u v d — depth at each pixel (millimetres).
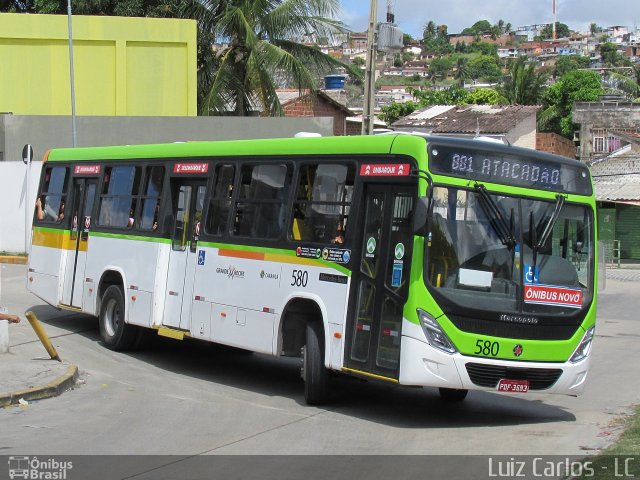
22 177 27031
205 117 27547
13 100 29594
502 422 9500
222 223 11742
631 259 38000
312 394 10156
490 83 128375
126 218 13852
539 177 9430
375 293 9289
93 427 9062
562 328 9281
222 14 31609
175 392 11000
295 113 39469
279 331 10508
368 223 9562
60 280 15484
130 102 30266
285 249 10539
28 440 8508
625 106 48375
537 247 9227
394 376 8922
